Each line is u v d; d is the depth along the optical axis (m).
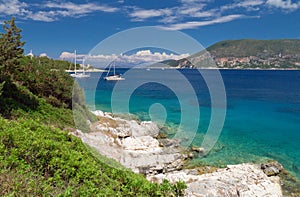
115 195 4.34
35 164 4.40
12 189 3.48
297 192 12.18
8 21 13.94
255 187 11.09
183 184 4.88
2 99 11.98
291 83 82.81
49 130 6.69
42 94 16.75
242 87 69.50
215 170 13.04
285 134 22.97
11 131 5.05
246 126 25.88
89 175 4.68
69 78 19.12
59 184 4.00
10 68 14.38
